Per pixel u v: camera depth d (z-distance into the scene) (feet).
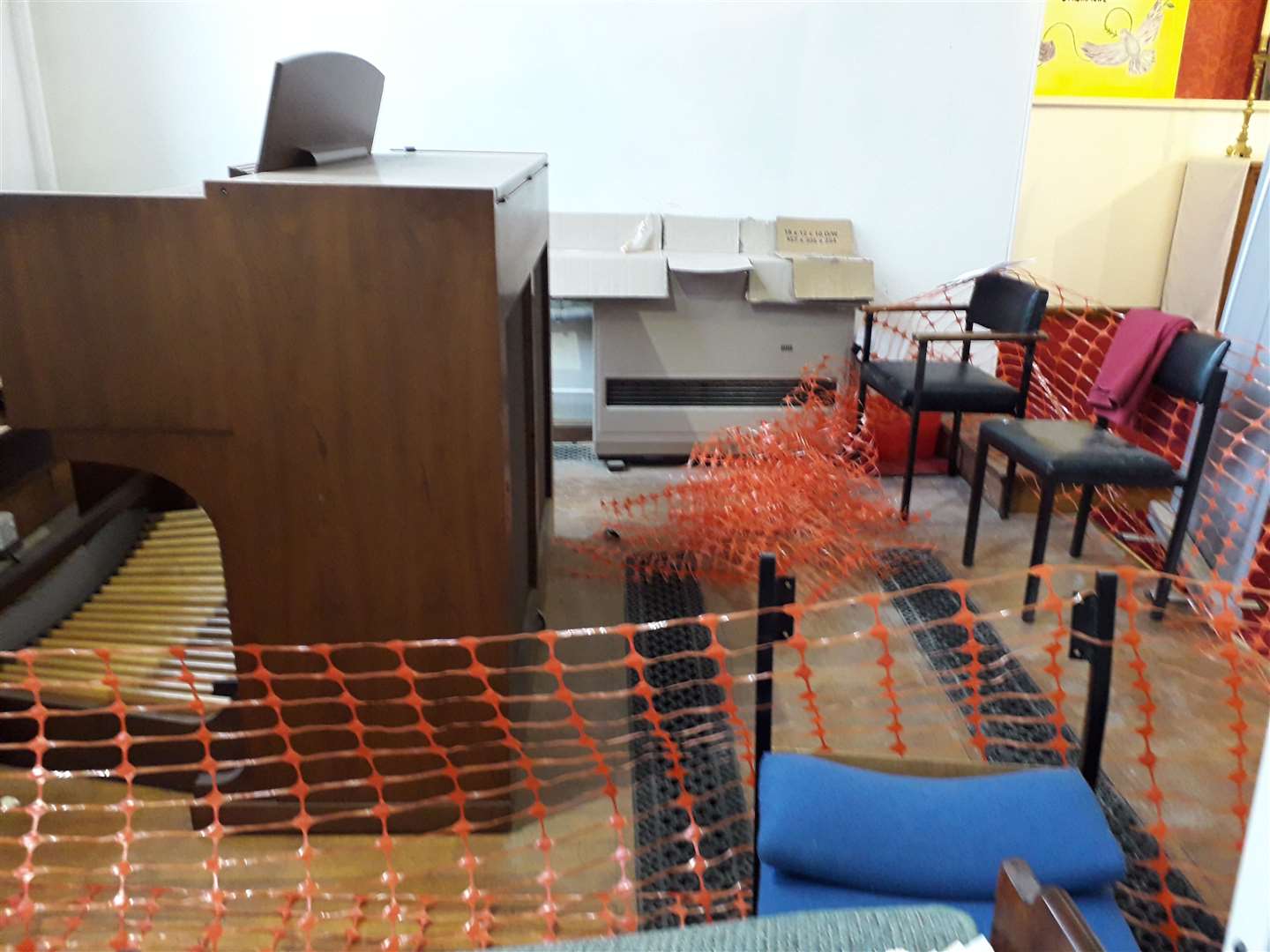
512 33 10.23
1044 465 7.47
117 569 7.70
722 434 10.64
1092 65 12.74
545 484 8.18
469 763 5.26
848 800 3.61
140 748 5.54
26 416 4.59
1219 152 13.04
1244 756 5.99
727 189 10.96
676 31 10.28
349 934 4.70
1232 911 2.07
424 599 4.97
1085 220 13.44
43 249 4.30
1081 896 3.47
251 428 4.64
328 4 10.02
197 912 4.79
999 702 6.61
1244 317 7.97
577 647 7.25
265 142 4.88
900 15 10.25
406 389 4.58
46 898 4.81
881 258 11.25
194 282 4.37
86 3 9.80
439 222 4.29
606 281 10.00
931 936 2.76
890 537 9.37
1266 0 12.44
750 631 7.53
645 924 4.77
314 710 5.14
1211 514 8.21
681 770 5.66
